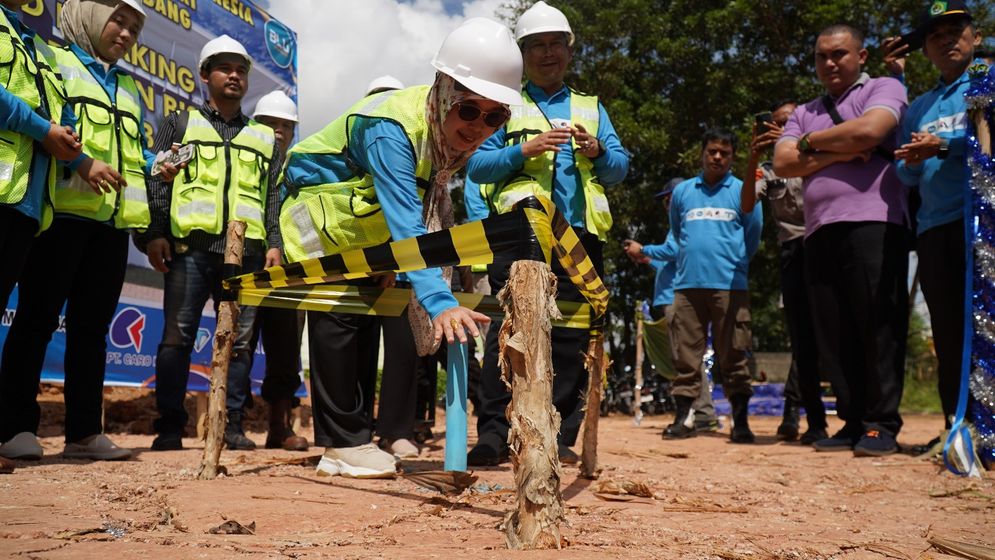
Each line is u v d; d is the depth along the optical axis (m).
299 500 2.75
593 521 2.48
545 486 1.98
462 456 2.74
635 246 8.17
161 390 5.11
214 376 3.48
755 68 17.06
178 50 7.67
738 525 2.53
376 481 3.36
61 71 4.30
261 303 3.42
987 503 3.28
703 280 6.82
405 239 2.61
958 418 4.23
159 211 5.06
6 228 3.64
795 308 6.48
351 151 3.17
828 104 5.65
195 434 7.95
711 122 17.81
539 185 4.23
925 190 4.89
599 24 17.08
